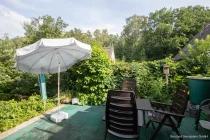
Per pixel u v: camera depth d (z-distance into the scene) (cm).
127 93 198
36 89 582
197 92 365
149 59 2391
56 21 850
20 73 618
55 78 566
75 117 361
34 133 278
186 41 2028
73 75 532
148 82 501
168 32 2116
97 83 475
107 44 3903
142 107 259
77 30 1669
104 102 480
